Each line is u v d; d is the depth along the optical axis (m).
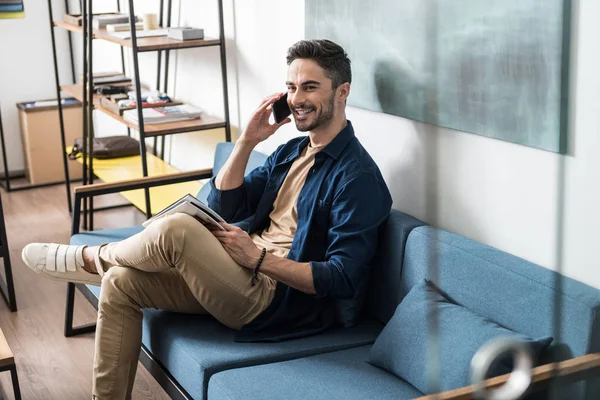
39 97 5.17
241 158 2.48
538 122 1.77
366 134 2.55
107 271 2.33
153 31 3.52
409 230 2.15
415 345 1.88
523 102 1.80
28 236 4.08
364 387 1.90
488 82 1.87
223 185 2.50
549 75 1.72
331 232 2.21
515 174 1.90
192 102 3.84
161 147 4.20
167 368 2.24
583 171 1.30
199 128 3.34
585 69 1.35
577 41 1.37
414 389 1.89
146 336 2.34
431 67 1.12
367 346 2.16
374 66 2.39
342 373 1.97
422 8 2.14
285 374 1.96
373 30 2.37
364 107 2.48
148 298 2.25
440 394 1.04
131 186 2.90
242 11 3.23
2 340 2.27
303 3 2.79
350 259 2.16
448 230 2.11
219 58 3.50
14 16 4.98
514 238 1.94
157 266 2.20
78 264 2.51
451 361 1.45
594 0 1.36
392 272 2.20
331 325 2.28
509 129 1.85
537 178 1.84
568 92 1.36
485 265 1.84
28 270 3.65
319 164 2.32
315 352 2.12
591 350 1.22
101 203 4.60
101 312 2.25
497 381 1.09
